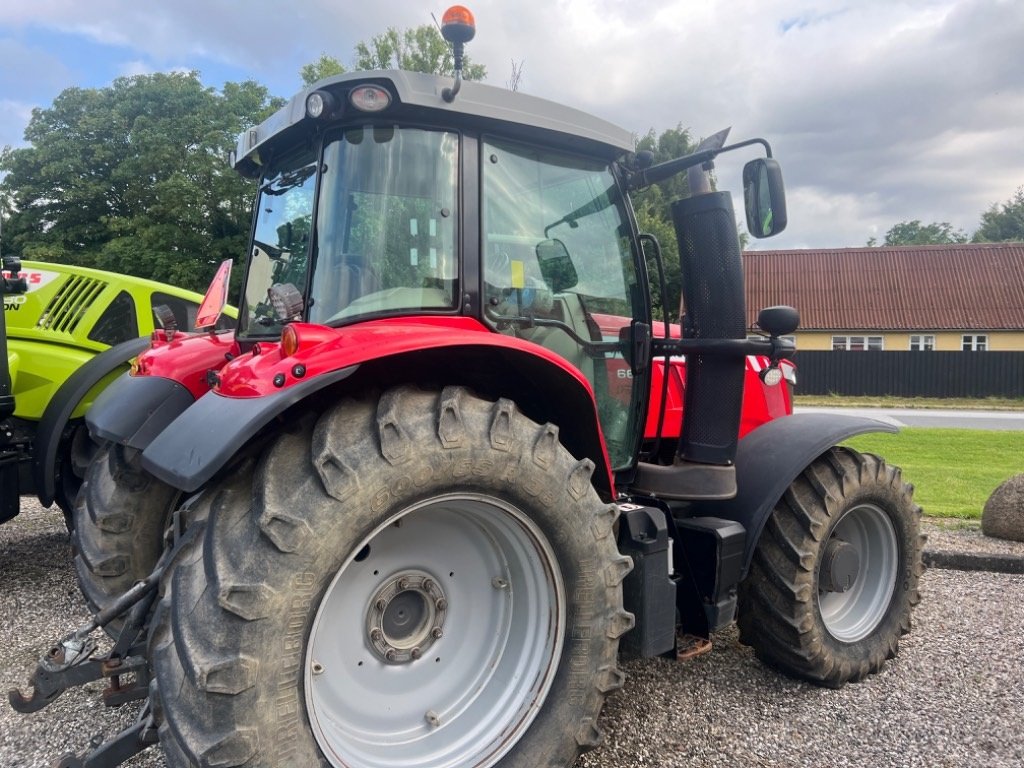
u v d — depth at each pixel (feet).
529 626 7.68
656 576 8.66
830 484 10.28
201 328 11.92
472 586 7.86
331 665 6.98
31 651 11.69
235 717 5.66
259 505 6.05
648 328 10.14
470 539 7.75
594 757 8.48
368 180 7.81
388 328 7.07
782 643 10.18
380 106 7.49
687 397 9.86
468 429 6.80
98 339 18.43
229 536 6.02
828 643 10.26
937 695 10.20
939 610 13.55
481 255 8.23
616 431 10.04
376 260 7.73
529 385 8.27
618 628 7.73
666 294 10.41
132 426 9.35
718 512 10.16
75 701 9.81
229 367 7.19
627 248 10.06
